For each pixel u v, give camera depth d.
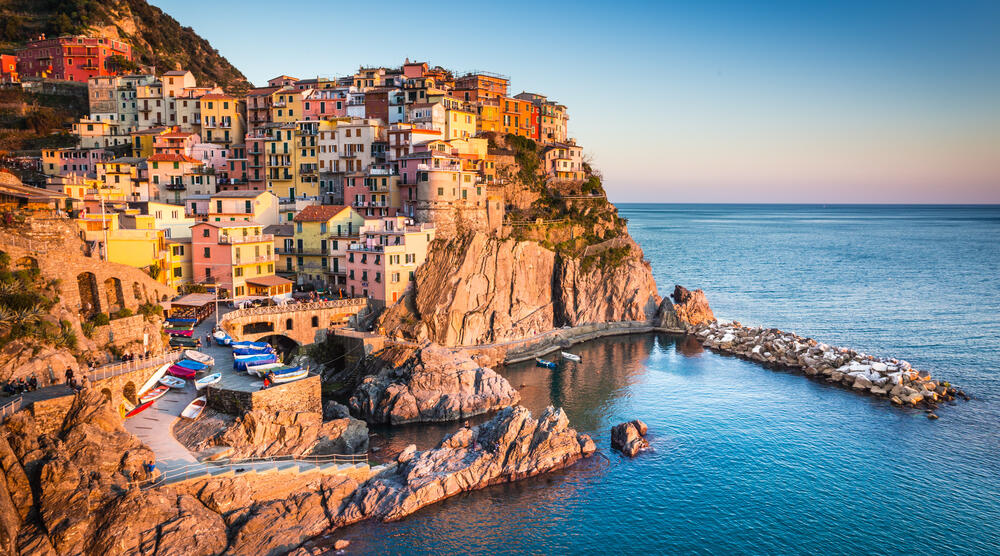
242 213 121.69
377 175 129.25
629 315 139.75
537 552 59.03
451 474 67.19
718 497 69.12
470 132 151.62
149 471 55.62
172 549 50.56
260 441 66.88
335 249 118.31
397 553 57.56
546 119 184.88
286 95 154.62
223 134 158.00
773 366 114.62
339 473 64.88
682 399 97.25
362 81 161.50
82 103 176.62
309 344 101.81
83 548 49.22
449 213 124.12
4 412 54.56
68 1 199.38
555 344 124.19
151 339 80.81
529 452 72.44
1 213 77.94
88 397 58.78
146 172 137.62
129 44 198.88
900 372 102.94
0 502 48.12
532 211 145.62
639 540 61.53
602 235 147.75
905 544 61.62
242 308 99.00
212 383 72.12
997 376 109.25
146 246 97.88
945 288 197.88
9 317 64.06
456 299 114.38
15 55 184.62
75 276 75.25
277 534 56.16
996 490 70.88
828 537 62.66
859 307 168.00
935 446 81.38
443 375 89.69
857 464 76.50
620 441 79.69
